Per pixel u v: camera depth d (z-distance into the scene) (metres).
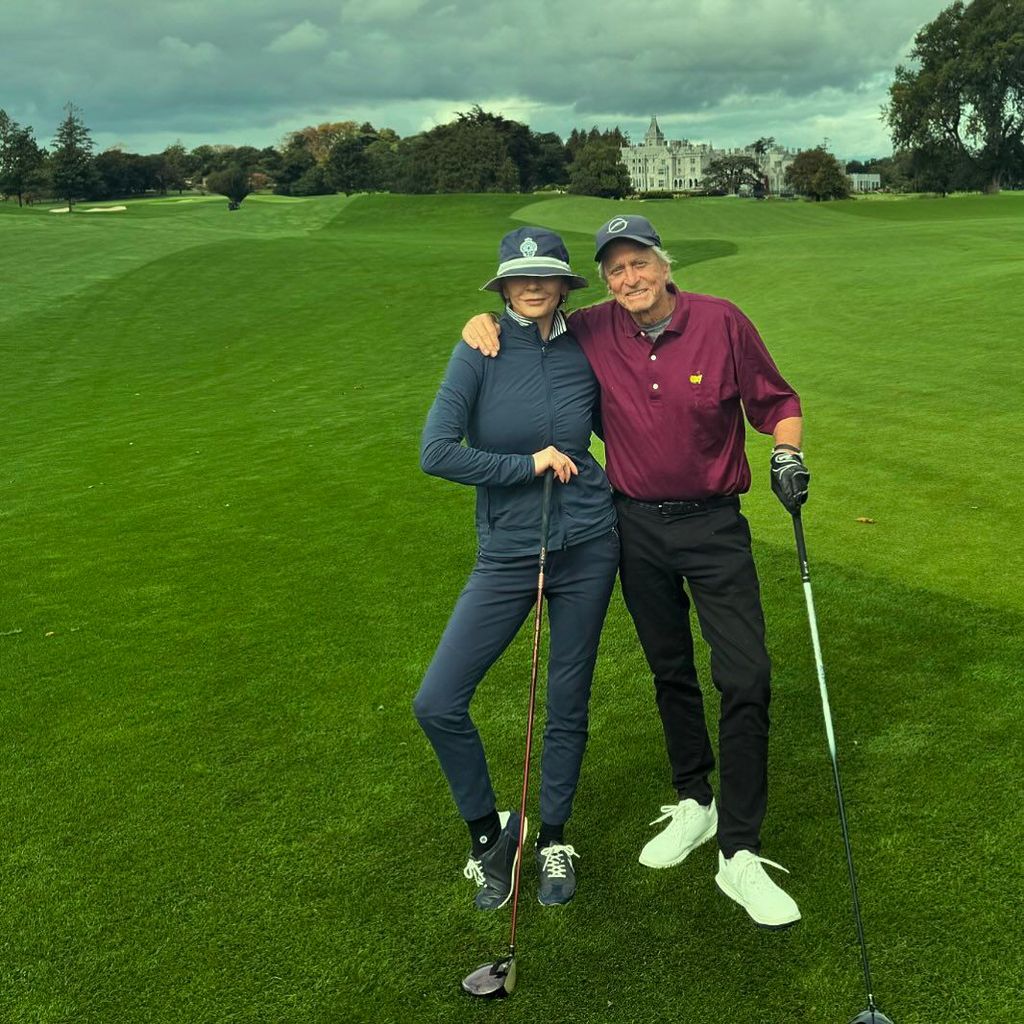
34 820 3.68
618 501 3.34
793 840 3.30
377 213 61.44
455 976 2.82
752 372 3.21
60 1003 2.78
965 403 9.59
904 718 3.98
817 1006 2.62
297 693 4.62
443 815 3.59
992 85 83.19
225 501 8.52
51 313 25.23
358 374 17.06
